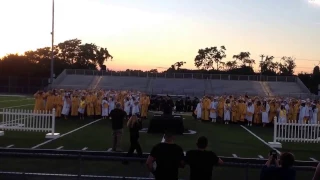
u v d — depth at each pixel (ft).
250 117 97.86
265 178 20.61
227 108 99.66
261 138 71.61
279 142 65.36
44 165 33.37
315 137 66.08
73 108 100.83
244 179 31.35
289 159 20.42
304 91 219.41
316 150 59.82
